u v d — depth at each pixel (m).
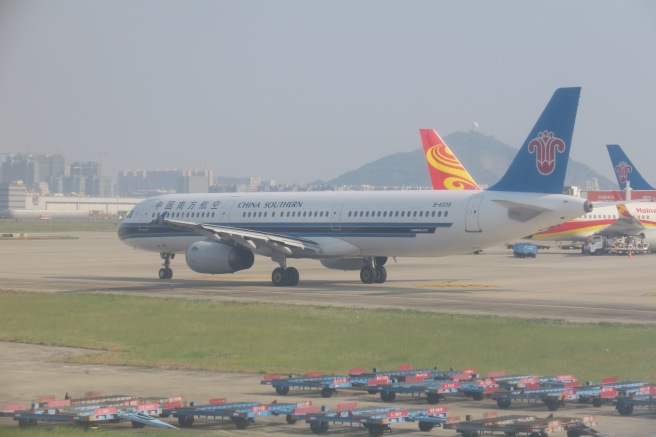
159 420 71.19
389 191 186.75
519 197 168.38
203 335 115.75
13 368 94.94
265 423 70.88
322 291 174.38
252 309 140.12
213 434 67.19
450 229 173.75
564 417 69.56
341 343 107.69
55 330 122.38
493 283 195.25
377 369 91.44
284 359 98.81
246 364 96.19
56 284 196.38
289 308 140.75
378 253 184.25
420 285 189.50
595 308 142.25
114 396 77.38
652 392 76.25
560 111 167.00
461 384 80.38
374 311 136.00
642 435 64.94
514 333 112.00
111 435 66.88
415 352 101.38
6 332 120.94
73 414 69.44
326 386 81.06
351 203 186.12
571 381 82.50
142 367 95.31
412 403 77.62
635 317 129.88
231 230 183.25
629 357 95.94
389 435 66.19
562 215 166.25
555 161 167.50
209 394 81.00
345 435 67.00
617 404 73.06
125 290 178.38
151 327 123.50
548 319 125.62
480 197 172.12
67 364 97.38
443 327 117.75
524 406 76.25
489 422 65.25
